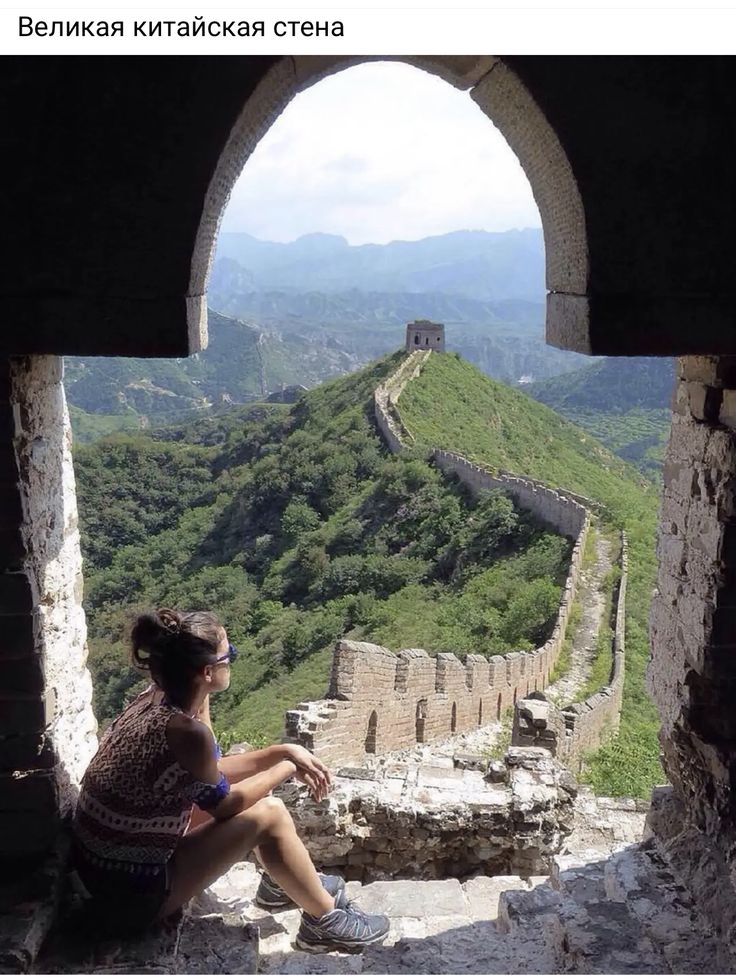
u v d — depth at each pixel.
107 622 27.12
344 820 5.19
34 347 3.23
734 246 3.25
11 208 3.16
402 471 36.44
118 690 21.64
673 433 4.04
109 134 3.11
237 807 3.37
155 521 43.22
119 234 3.18
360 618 24.83
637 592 20.69
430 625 21.88
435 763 6.12
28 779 3.43
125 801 3.20
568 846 5.69
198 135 3.11
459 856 5.26
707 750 3.67
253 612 30.84
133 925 3.26
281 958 3.69
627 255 3.25
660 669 4.11
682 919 3.52
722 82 3.13
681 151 3.18
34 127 3.10
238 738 13.03
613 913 3.62
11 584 3.33
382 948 3.78
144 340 3.24
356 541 33.56
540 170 3.52
